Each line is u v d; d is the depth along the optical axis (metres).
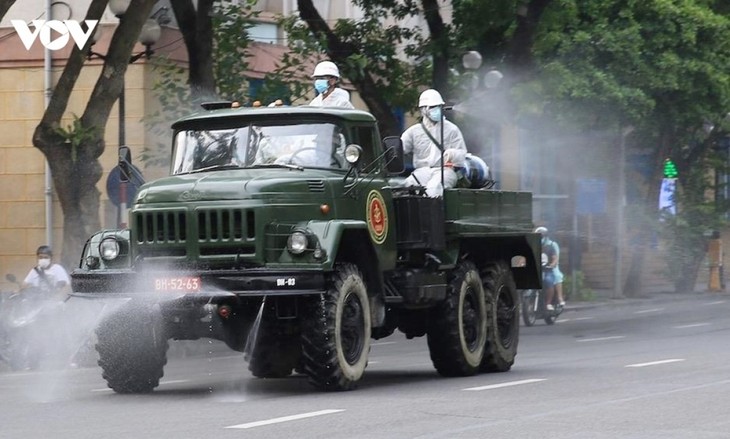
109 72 38.56
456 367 27.45
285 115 24.95
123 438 17.64
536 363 30.91
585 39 56.16
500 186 70.81
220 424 19.03
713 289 75.44
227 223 22.92
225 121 25.20
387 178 25.77
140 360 24.05
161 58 46.03
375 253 24.64
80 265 24.20
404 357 35.00
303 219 23.34
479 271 29.03
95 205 38.62
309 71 51.44
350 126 25.03
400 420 19.39
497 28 52.34
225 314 22.69
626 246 71.88
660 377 25.78
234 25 45.38
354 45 51.69
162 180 23.91
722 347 34.78
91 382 28.36
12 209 50.34
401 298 25.59
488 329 28.44
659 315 54.78
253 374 28.02
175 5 43.41
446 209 26.72
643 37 60.06
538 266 30.70
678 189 73.44
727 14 66.62
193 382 27.41
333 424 18.95
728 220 76.75
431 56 52.78
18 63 50.00
